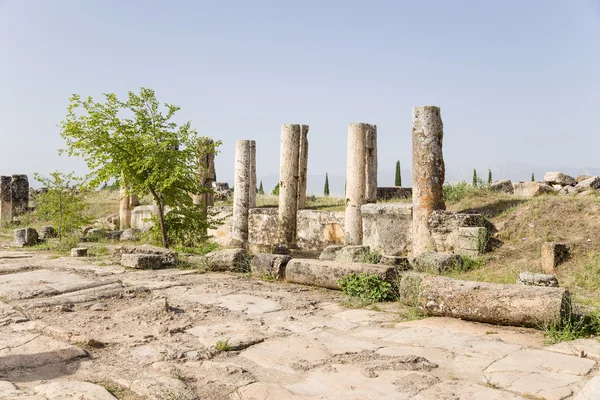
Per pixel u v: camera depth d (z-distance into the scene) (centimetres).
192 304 806
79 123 1424
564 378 466
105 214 2528
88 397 427
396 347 574
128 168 1473
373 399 429
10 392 436
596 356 525
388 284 844
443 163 1238
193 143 1532
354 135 1498
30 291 880
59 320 704
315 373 498
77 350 557
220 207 1931
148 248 1277
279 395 438
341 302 830
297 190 1694
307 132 1722
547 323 615
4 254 1472
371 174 1503
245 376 488
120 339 612
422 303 725
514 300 643
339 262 947
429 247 1209
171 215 1620
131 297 859
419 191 1228
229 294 889
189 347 580
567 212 1170
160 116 1509
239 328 663
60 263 1277
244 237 1788
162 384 454
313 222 1636
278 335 635
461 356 537
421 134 1226
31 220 2650
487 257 1095
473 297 679
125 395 446
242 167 1791
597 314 642
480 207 1348
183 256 1380
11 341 593
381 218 1361
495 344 576
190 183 1530
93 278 1031
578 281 910
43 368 511
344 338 620
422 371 496
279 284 993
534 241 1116
